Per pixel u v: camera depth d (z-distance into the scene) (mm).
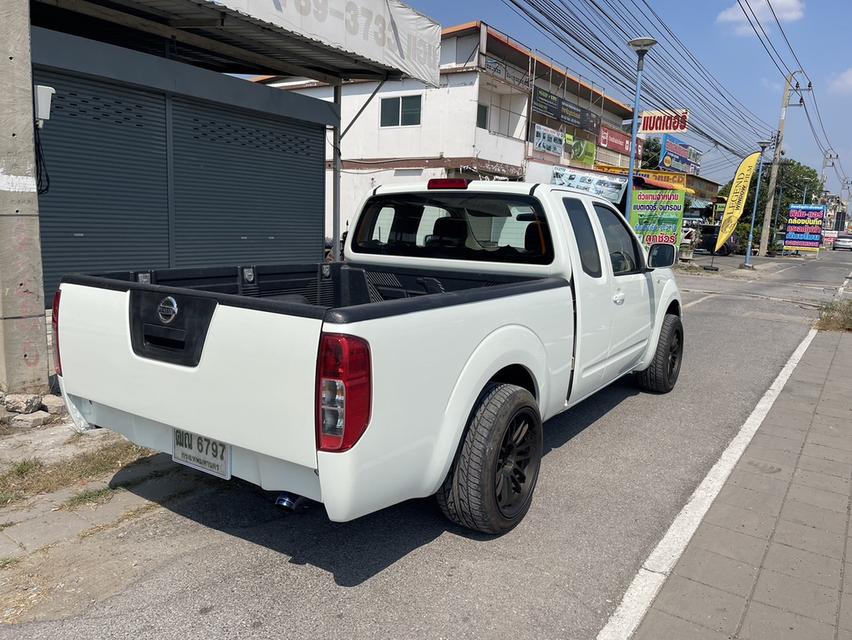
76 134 8070
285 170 11047
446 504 3346
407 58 10297
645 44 16406
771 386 6844
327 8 8648
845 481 4352
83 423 3494
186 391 2863
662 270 6082
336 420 2455
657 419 5605
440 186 4621
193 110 9414
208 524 3547
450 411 3010
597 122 32719
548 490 4109
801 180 59281
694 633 2727
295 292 4699
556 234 4141
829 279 23719
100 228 8484
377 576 3090
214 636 2629
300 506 2938
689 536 3553
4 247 4984
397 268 4949
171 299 2883
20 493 3809
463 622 2756
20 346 5156
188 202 9547
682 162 38875
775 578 3156
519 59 26234
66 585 2951
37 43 7332
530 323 3613
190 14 8008
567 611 2855
